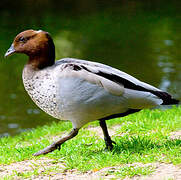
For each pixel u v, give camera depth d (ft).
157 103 27.81
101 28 126.31
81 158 28.40
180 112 42.16
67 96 27.12
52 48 29.07
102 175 24.84
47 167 27.66
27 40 29.09
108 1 175.63
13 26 127.44
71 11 153.79
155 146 28.40
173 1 172.14
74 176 25.46
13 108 68.03
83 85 26.84
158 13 146.72
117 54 96.89
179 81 73.82
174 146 28.19
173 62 86.89
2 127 59.77
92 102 27.14
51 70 28.14
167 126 35.40
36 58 28.84
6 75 85.51
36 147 34.58
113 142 30.58
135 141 29.99
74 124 28.48
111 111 27.96
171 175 23.25
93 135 36.27
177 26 124.16
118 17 142.31
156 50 97.96
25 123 61.46
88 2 172.24
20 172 27.25
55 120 62.08
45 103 28.35
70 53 98.27
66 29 125.08
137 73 80.59
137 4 167.12
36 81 28.30
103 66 28.86
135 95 27.43
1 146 36.70
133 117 41.91
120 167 25.72
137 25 128.98
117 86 27.14
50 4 167.73
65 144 33.45
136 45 104.58
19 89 77.46
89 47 104.32
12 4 166.30
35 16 143.84
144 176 23.72
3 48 104.22
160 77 77.00
